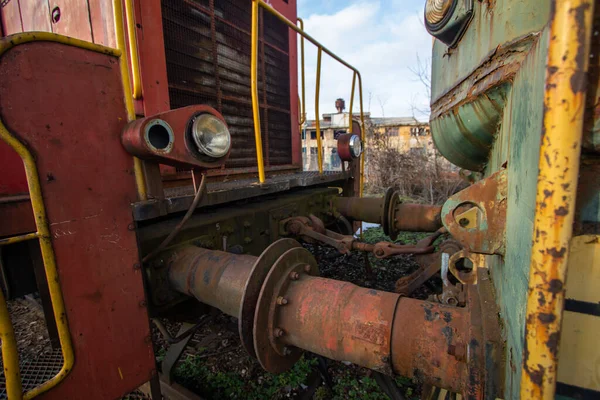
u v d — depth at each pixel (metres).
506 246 1.02
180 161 1.41
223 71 2.58
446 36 1.48
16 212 1.33
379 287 3.64
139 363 1.43
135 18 1.90
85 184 1.24
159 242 1.67
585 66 0.51
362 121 4.26
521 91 0.81
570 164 0.53
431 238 2.69
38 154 1.11
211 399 2.13
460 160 1.97
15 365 1.06
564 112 0.53
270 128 3.23
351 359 1.26
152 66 2.01
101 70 1.29
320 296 1.36
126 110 1.37
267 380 2.27
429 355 1.11
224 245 2.00
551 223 0.56
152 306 1.65
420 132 14.09
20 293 1.38
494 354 0.89
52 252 1.15
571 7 0.50
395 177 10.98
